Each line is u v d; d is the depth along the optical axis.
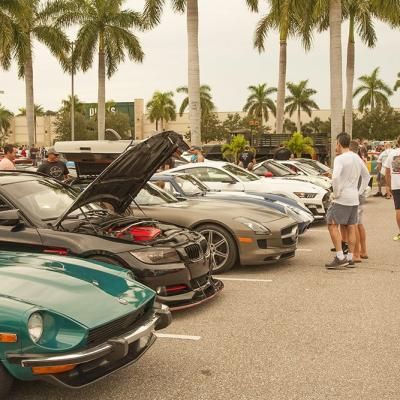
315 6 22.80
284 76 31.64
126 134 69.44
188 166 12.72
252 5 28.08
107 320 3.80
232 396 4.11
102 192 6.31
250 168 17.88
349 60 30.59
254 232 7.84
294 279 7.76
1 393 3.67
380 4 23.69
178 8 23.55
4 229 5.95
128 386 4.30
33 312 3.57
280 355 4.92
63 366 3.54
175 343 5.27
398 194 10.54
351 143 9.11
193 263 6.14
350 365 4.66
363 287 7.27
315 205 13.22
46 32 34.00
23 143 87.06
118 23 35.19
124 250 5.77
